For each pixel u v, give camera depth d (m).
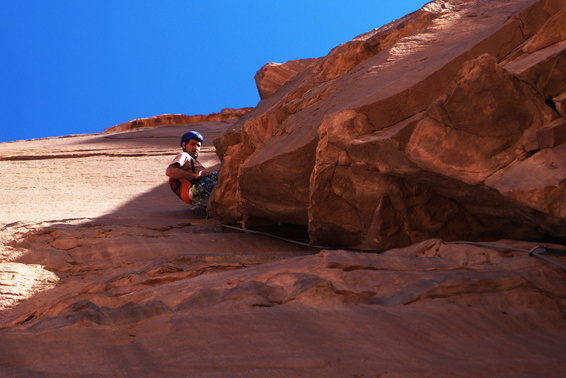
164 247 4.79
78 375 1.79
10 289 3.68
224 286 2.79
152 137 19.77
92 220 5.84
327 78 6.18
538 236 3.62
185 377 1.79
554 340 2.40
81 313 2.33
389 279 2.84
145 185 10.06
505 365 2.03
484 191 3.33
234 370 1.86
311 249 5.06
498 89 3.12
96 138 20.22
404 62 4.84
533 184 2.87
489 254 3.23
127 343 2.09
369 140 3.85
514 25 4.01
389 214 4.02
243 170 5.09
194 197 6.62
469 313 2.52
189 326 2.21
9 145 19.27
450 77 4.01
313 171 4.31
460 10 5.85
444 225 4.03
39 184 10.27
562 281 2.89
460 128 3.33
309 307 2.48
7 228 5.07
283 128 5.50
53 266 4.30
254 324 2.26
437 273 2.91
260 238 5.39
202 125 25.36
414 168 3.60
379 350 2.10
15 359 1.89
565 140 2.99
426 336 2.28
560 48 3.37
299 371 1.88
